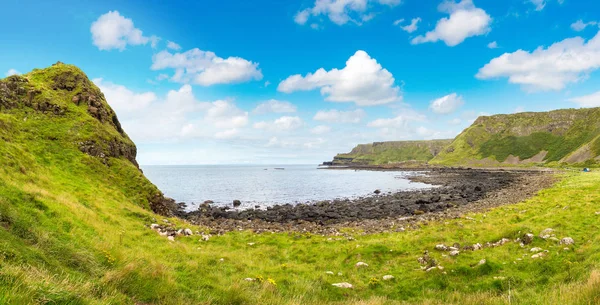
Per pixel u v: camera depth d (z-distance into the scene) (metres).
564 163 188.75
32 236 12.34
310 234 28.75
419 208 49.12
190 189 95.00
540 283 13.82
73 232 16.08
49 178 27.92
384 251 20.88
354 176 163.62
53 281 8.62
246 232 29.27
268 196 76.88
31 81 48.41
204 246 23.66
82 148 40.50
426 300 13.05
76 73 56.72
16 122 37.47
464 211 40.28
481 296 12.65
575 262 14.84
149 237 22.41
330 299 14.27
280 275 17.11
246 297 12.62
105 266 13.02
